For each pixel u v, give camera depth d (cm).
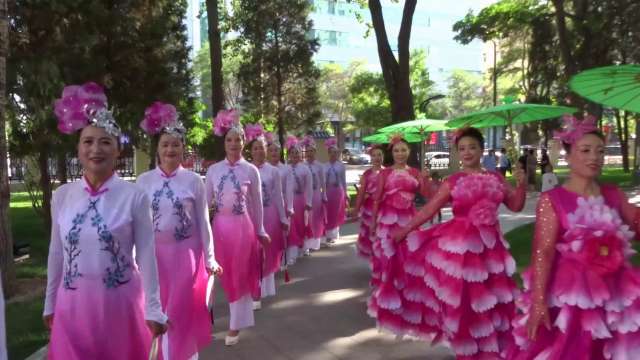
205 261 500
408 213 643
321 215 1161
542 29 2564
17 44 1025
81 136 339
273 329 633
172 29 1653
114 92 1418
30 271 971
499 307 470
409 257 571
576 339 340
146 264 345
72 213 338
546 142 3638
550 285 353
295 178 1031
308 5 2519
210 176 605
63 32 1155
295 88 2556
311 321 663
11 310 727
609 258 333
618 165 4594
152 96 1466
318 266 990
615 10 1855
